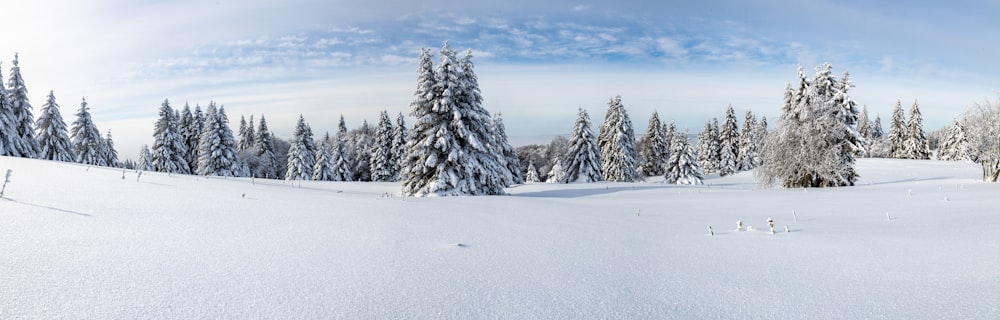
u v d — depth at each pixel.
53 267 4.73
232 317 3.67
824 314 4.07
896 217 11.62
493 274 5.30
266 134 72.31
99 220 7.43
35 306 3.72
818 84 33.94
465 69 25.52
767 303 4.39
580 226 9.95
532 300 4.37
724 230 9.63
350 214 10.49
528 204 16.17
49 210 7.90
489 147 25.80
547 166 89.50
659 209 15.73
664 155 72.00
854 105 32.94
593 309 4.16
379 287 4.62
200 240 6.52
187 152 62.38
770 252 6.93
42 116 43.84
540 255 6.50
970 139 29.52
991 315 3.89
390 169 61.03
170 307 3.84
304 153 58.12
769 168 34.41
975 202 14.01
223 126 53.56
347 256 5.98
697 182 49.38
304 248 6.37
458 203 15.53
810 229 9.70
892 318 3.94
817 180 33.53
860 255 6.58
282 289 4.43
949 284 4.85
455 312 3.97
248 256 5.72
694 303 4.39
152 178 16.75
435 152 24.12
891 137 72.06
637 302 4.39
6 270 4.54
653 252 6.91
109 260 5.14
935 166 52.22
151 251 5.67
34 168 15.81
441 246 6.91
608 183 38.44
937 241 7.50
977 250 6.54
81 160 48.19
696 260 6.33
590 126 48.50
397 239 7.42
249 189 15.94
